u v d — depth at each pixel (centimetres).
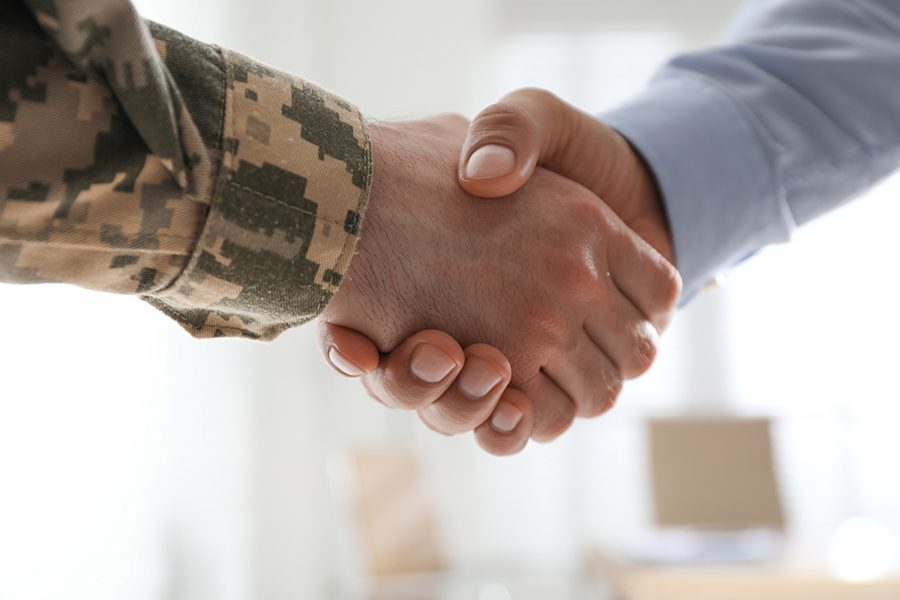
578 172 97
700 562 221
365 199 68
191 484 271
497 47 462
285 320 70
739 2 459
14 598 157
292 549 393
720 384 443
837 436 441
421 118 90
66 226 59
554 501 434
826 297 445
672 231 100
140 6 220
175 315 70
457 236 82
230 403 318
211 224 63
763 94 106
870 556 226
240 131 64
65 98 58
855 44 109
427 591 302
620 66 461
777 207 105
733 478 329
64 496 181
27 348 165
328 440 430
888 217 446
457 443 432
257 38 370
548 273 84
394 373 83
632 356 91
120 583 212
